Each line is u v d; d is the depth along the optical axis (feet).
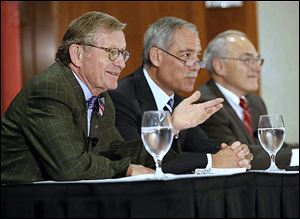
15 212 11.29
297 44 37.29
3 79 41.29
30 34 37.60
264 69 37.14
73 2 35.88
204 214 10.77
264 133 14.57
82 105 16.08
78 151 14.66
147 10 35.91
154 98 20.99
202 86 25.86
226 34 26.66
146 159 16.78
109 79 16.60
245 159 17.35
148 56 21.34
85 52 16.55
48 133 14.84
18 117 15.56
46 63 37.50
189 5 36.17
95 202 10.75
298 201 11.86
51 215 10.98
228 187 11.14
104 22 16.70
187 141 21.71
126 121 19.94
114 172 14.79
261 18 37.22
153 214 10.55
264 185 11.56
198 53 21.48
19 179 15.40
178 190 10.61
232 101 26.21
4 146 15.69
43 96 15.37
